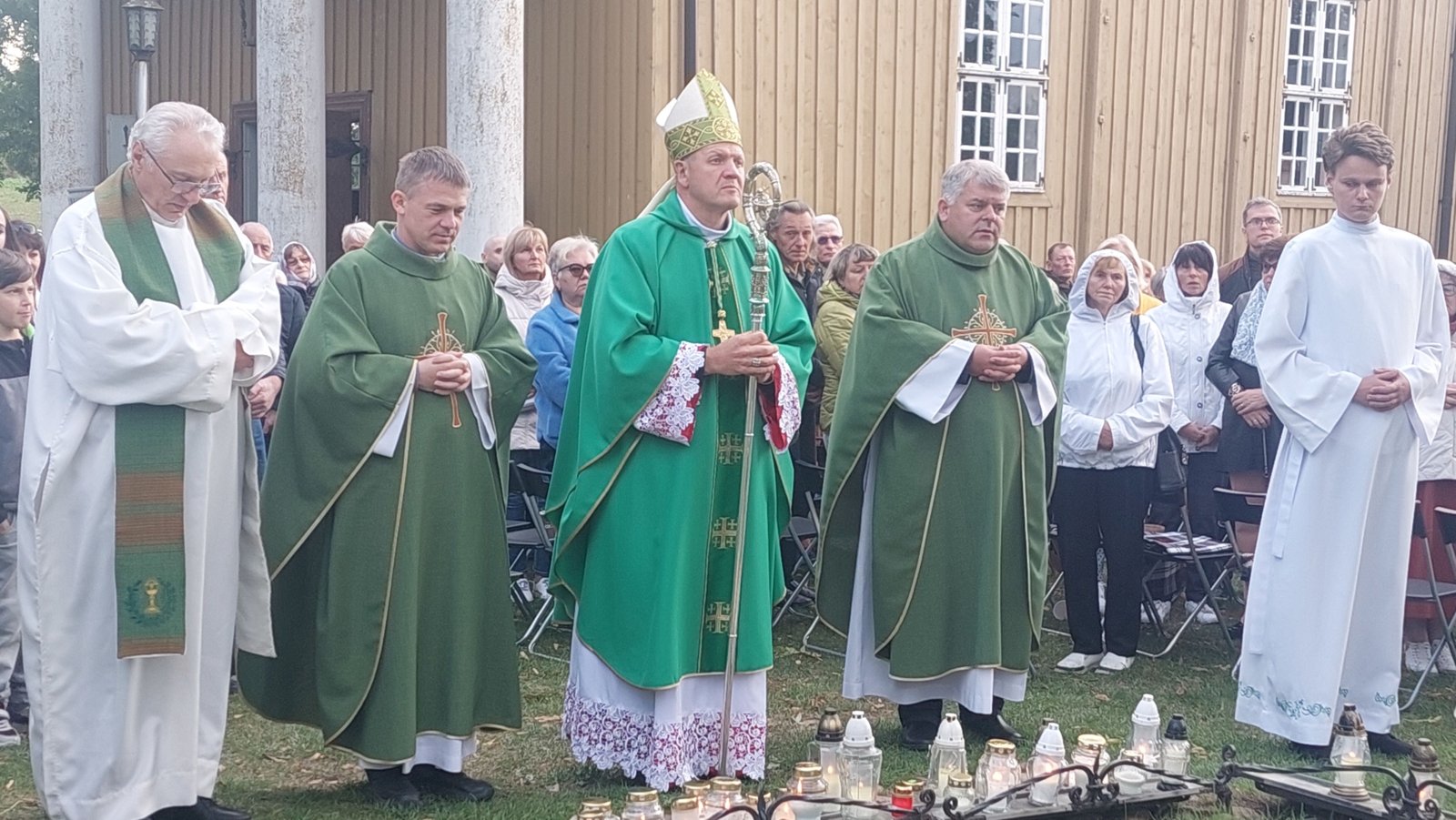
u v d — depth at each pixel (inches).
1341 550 200.2
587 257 257.1
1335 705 202.2
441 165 175.9
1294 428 201.9
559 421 254.8
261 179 387.5
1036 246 493.7
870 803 156.8
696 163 184.7
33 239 230.4
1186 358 293.7
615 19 409.4
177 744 160.1
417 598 173.9
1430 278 207.3
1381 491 202.5
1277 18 535.5
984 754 170.4
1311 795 170.6
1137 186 512.4
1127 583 253.4
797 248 283.7
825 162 431.2
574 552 188.2
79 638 156.0
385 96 507.2
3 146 1026.1
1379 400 197.8
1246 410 260.7
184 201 157.9
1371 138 201.0
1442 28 585.3
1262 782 174.4
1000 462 200.8
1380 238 203.6
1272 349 204.2
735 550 183.3
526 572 298.0
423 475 173.5
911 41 445.4
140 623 154.1
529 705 223.3
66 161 468.8
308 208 386.6
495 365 179.2
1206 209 531.5
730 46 408.8
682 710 183.5
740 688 186.1
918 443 200.7
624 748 184.4
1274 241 269.3
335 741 172.2
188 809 164.6
